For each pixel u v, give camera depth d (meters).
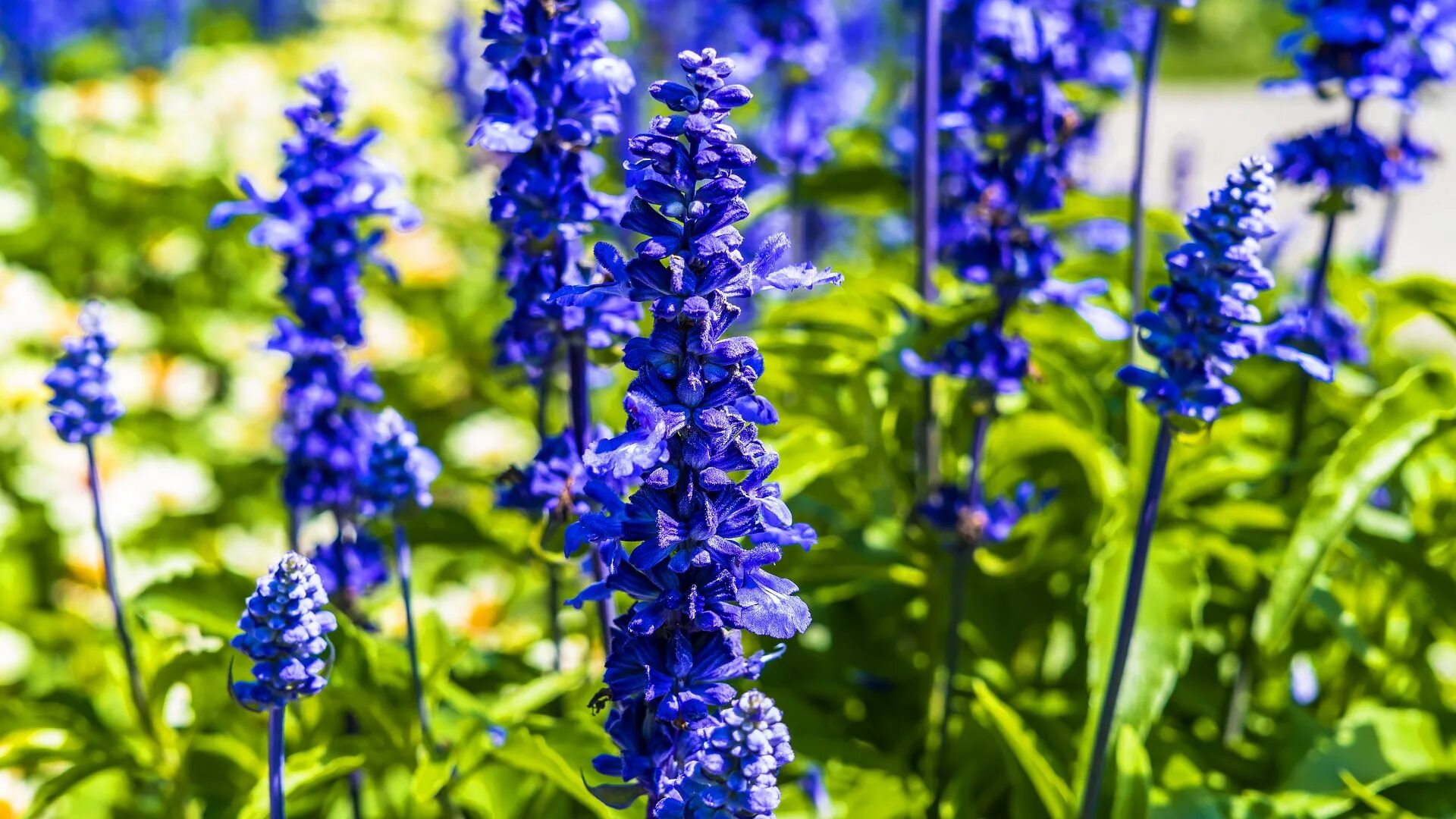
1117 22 4.69
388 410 2.77
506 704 3.07
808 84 5.73
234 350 6.39
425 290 6.63
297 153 3.07
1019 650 4.07
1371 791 3.11
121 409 3.01
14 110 8.30
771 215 5.81
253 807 2.69
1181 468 3.55
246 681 2.22
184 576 3.15
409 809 3.52
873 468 3.78
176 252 6.89
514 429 5.86
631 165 1.83
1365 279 3.71
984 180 3.33
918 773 3.75
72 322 6.13
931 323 3.62
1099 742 2.85
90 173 7.61
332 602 3.27
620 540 1.84
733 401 1.74
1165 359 2.56
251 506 5.45
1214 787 3.42
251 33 11.65
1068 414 3.55
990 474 3.85
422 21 10.79
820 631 3.97
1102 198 3.93
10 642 4.80
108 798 4.04
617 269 1.76
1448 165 14.95
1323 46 3.54
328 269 3.14
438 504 3.74
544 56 2.51
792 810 3.23
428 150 8.33
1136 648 3.14
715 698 1.83
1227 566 3.97
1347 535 3.46
